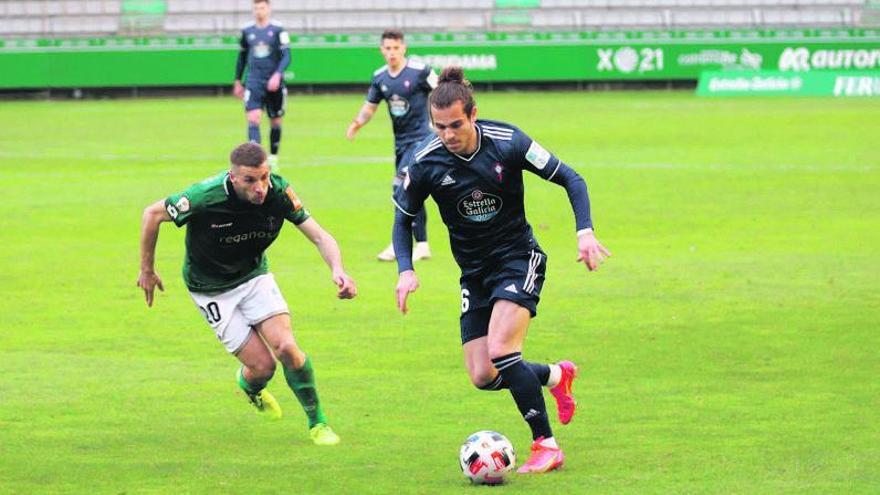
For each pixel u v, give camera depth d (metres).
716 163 61.62
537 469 18.19
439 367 25.28
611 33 121.19
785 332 27.84
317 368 25.28
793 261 36.69
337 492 17.39
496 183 18.30
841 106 98.94
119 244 40.78
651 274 35.03
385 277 35.25
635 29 123.25
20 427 21.00
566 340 27.41
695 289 32.88
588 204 18.30
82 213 47.22
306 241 41.69
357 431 20.75
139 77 115.38
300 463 18.91
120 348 27.14
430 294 32.81
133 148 71.69
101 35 119.25
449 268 36.59
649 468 18.33
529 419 18.34
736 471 18.06
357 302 31.89
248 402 22.78
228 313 20.34
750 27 124.88
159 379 24.47
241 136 78.94
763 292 32.34
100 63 114.81
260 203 19.03
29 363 25.73
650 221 44.72
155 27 121.38
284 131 82.69
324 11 124.69
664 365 25.08
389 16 123.62
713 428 20.52
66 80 114.56
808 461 18.53
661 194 51.22
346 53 118.06
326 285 34.19
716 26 125.94
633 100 108.38
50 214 46.97
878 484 17.34
